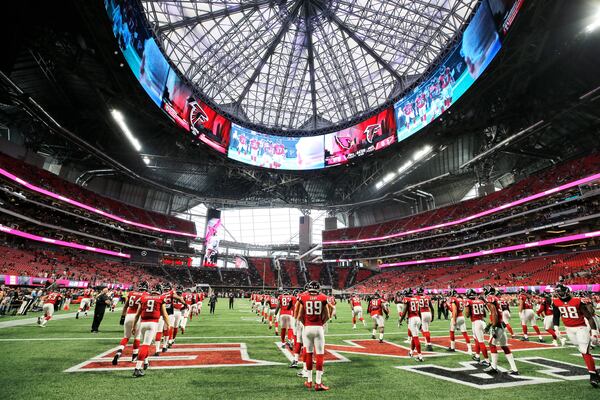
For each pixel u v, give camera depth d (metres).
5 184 37.31
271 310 16.06
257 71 46.88
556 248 41.19
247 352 9.28
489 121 39.31
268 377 6.51
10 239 39.06
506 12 25.83
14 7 23.22
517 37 26.83
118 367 7.05
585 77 31.30
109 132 44.88
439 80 38.47
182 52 40.47
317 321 6.05
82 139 41.31
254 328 15.46
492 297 7.39
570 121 38.41
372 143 48.56
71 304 29.89
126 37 28.38
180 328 13.48
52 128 37.38
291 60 46.28
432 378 6.57
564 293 6.73
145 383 5.91
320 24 41.69
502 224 48.41
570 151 43.28
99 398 5.04
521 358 8.90
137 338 7.17
